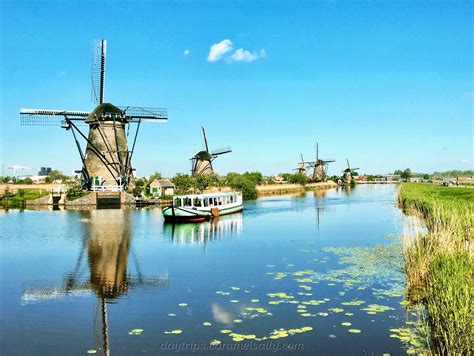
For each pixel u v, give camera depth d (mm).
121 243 27562
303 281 16562
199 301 14234
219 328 11742
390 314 12562
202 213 40750
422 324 11727
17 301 14664
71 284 16906
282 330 11445
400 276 17156
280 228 34844
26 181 116875
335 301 13891
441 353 9875
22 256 23219
